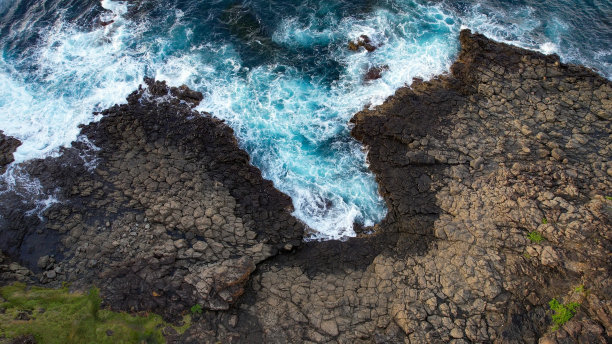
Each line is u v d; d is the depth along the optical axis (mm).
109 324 18406
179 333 18453
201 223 21578
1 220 21891
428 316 18453
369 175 24266
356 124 25719
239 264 20047
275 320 18859
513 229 20125
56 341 17734
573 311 17734
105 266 20297
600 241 18781
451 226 20922
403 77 27469
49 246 21141
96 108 26141
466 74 26406
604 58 27906
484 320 18188
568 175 21375
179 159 23906
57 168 23609
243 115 26344
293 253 21469
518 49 27078
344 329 18531
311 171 24562
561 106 24438
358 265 20750
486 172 22344
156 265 20125
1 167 23656
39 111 26047
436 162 23188
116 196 22516
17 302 18797
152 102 26375
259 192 23406
